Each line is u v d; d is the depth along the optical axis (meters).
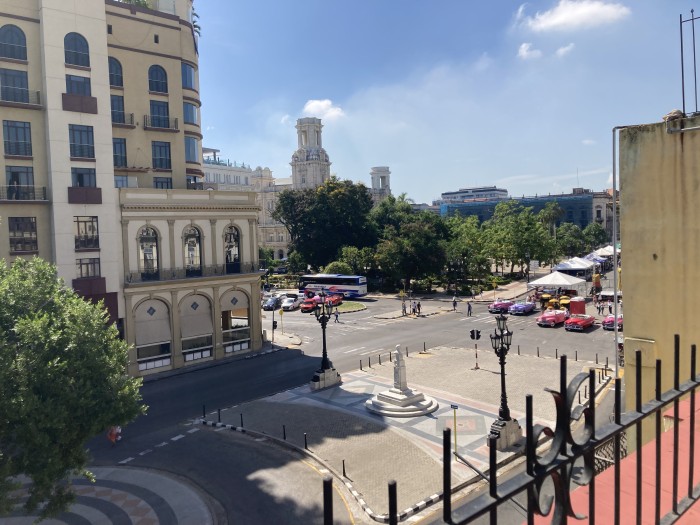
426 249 67.75
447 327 45.09
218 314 36.66
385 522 14.98
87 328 15.09
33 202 31.02
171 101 40.25
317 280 69.62
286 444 20.92
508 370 30.33
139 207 33.44
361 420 23.16
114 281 32.56
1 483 12.58
